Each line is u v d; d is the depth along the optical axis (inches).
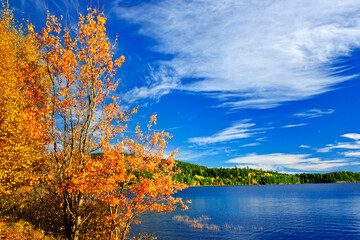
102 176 414.9
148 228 1409.9
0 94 513.7
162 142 500.1
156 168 490.3
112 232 505.7
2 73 558.3
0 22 729.0
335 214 1957.4
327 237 1229.7
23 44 650.8
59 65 437.7
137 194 448.5
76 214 444.8
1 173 467.2
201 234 1274.6
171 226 1481.3
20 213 614.9
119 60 470.0
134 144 489.1
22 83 462.6
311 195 4153.5
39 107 458.0
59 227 563.8
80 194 442.6
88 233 552.1
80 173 401.1
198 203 3122.5
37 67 473.1
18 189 654.5
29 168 517.3
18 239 445.4
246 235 1267.2
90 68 456.1
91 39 432.1
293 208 2427.4
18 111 534.3
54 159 473.7
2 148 490.3
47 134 454.0
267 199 3580.2
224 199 3727.9
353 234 1275.8
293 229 1413.6
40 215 598.5
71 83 460.1
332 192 4837.6
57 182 454.3
